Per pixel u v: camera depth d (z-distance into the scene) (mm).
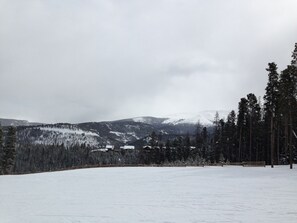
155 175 41500
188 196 19203
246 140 86188
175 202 16703
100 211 14109
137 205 15789
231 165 72938
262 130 78750
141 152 122938
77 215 13203
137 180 33250
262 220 11914
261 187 24125
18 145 138375
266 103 56594
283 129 72750
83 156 145000
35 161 133375
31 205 15914
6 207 15266
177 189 23500
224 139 93188
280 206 14977
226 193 20484
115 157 145000
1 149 68562
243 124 81062
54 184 28594
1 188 24891
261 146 85312
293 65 48969
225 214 13172
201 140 112875
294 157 72000
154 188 24469
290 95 49438
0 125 68812
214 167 63000
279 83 52438
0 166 67812
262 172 41969
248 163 65000
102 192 21797
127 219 12375
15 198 18688
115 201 17219
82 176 40531
